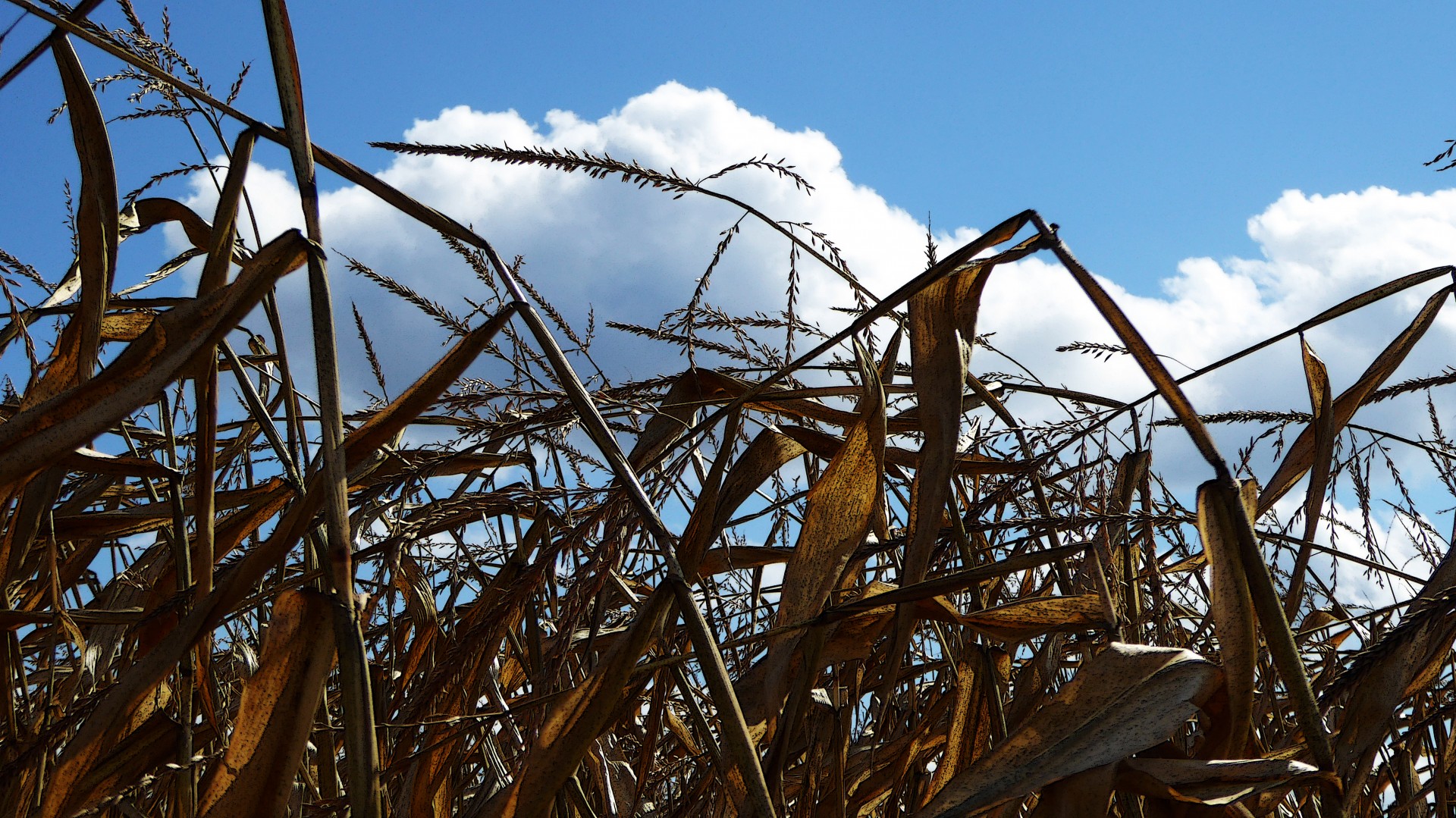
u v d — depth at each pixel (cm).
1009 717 154
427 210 105
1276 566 197
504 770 158
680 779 198
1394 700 113
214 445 128
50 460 85
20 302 162
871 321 118
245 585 97
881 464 124
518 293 102
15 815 131
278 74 97
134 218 162
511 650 179
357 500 146
